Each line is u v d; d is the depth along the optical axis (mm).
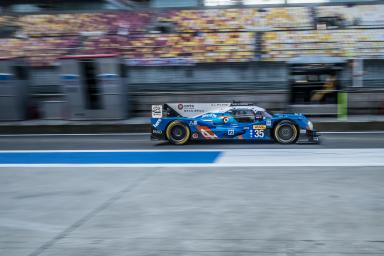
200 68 18219
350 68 17031
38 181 6387
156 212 4645
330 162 7430
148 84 17859
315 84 14703
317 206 4738
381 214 4414
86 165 7676
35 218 4559
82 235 3984
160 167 7277
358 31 18953
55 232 4094
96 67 14617
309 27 19984
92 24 21656
